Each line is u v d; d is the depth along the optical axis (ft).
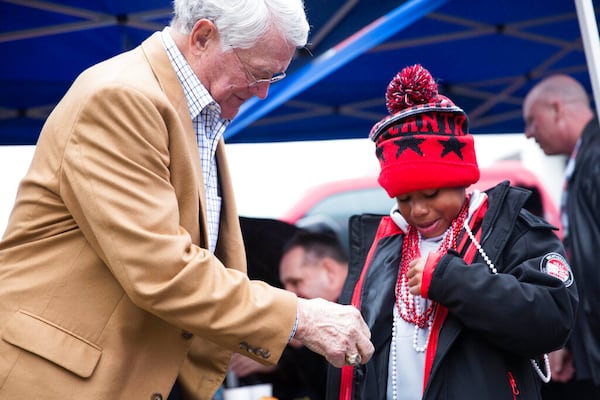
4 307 5.09
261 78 5.46
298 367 10.39
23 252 5.21
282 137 12.03
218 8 5.27
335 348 5.17
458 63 11.51
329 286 10.64
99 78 5.17
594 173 10.17
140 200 4.93
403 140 5.38
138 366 5.21
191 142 5.39
